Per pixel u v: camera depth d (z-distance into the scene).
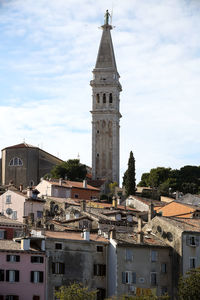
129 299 106.44
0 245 108.25
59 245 111.88
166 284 120.12
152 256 119.75
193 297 108.38
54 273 110.31
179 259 120.69
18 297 106.06
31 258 108.31
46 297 108.31
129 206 185.50
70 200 163.50
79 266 113.12
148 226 128.50
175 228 122.94
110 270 116.50
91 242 115.19
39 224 133.75
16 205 153.62
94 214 140.88
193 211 153.25
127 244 117.06
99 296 114.69
